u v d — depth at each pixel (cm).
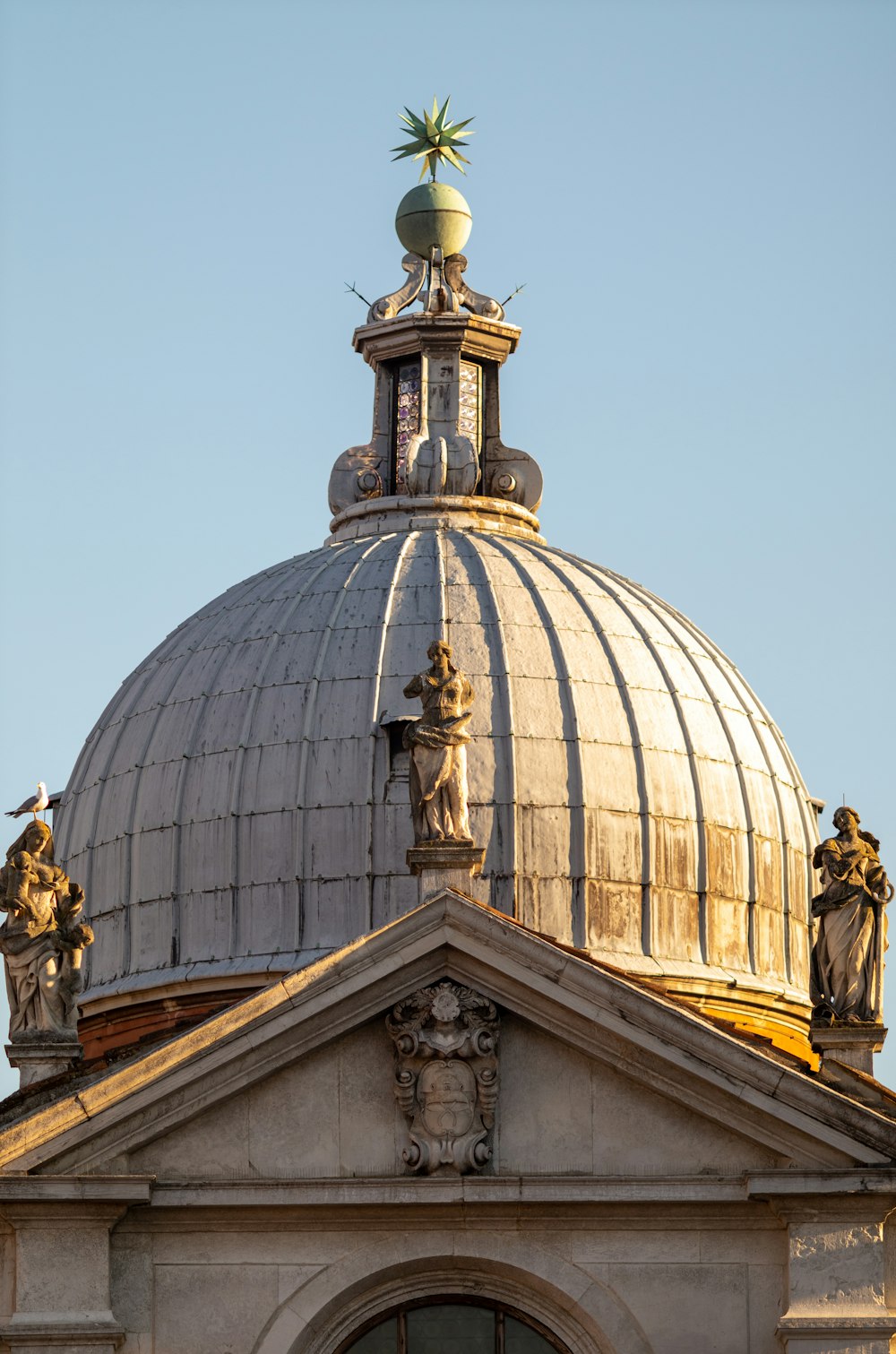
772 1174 13600
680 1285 13712
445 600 17350
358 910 16550
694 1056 13700
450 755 14138
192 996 16612
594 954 16562
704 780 17162
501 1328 13838
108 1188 13562
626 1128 13775
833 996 14388
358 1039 13875
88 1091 13650
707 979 16788
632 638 17525
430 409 19012
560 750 16850
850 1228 13625
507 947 13775
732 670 18012
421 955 13788
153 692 17588
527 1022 13850
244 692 17138
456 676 14300
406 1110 13750
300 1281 13712
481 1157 13700
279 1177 13712
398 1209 13712
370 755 16738
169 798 17025
